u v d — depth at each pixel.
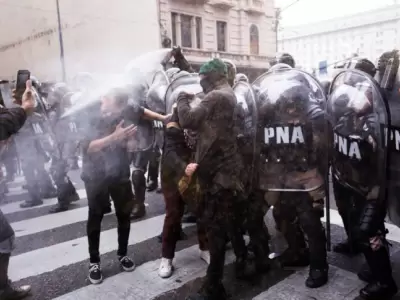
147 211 4.51
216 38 13.32
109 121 2.65
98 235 2.81
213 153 2.30
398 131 2.16
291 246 2.92
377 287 2.37
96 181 2.68
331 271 2.82
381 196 2.20
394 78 2.26
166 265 2.87
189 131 2.68
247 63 13.85
